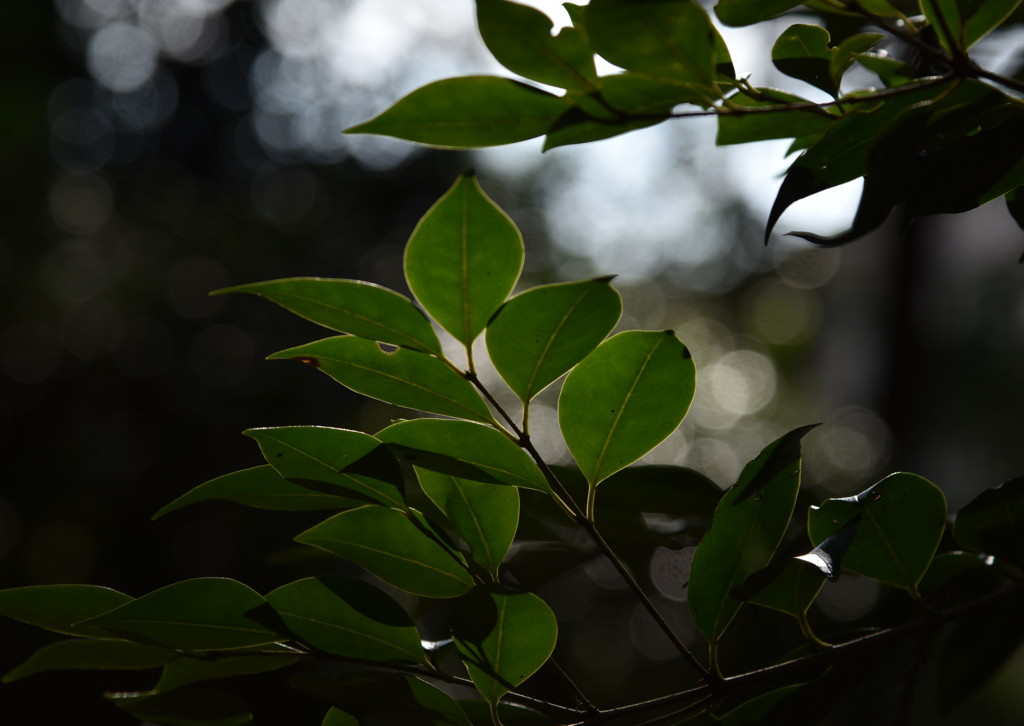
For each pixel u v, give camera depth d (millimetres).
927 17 861
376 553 906
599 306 864
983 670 952
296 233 7129
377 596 901
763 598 913
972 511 914
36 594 894
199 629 892
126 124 7465
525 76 840
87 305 6027
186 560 4934
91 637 905
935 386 3051
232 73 7977
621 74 838
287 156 7699
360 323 866
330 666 956
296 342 6074
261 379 5742
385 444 889
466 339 872
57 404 5656
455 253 856
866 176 876
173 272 6344
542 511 984
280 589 896
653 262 8586
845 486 3455
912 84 863
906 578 917
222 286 6410
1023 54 956
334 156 7723
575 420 893
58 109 7039
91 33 7441
